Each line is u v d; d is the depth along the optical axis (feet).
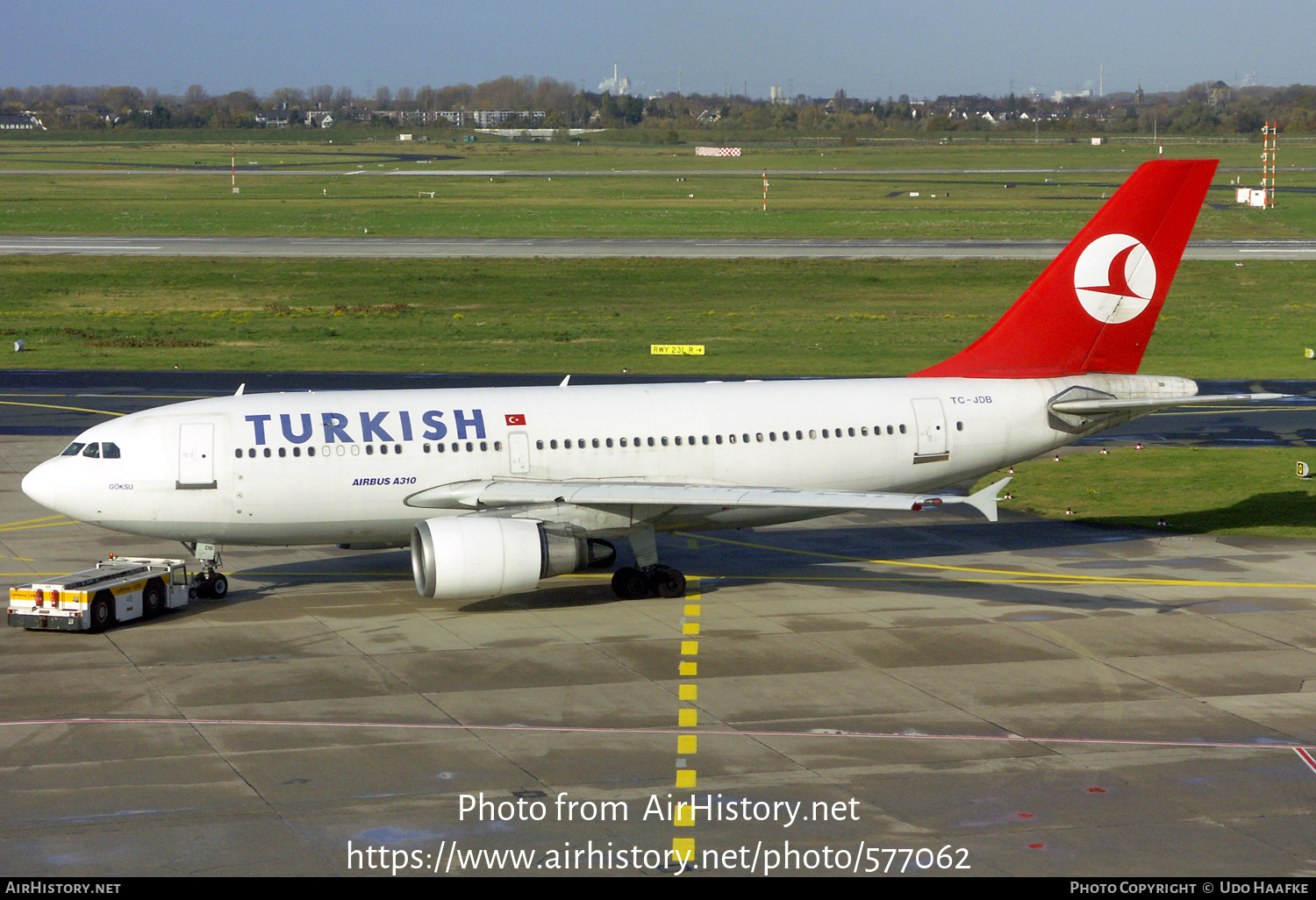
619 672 151.33
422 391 191.52
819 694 143.64
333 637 165.58
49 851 104.12
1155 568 204.44
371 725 133.49
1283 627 170.19
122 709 137.80
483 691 144.25
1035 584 194.59
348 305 531.50
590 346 442.91
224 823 109.70
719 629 169.78
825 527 238.68
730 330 473.26
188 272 618.85
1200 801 114.93
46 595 163.84
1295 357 421.18
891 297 552.00
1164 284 207.41
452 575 169.07
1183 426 327.26
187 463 176.65
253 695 142.72
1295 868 102.22
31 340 448.65
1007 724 134.31
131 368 403.34
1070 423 206.18
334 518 181.88
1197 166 202.18
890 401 199.62
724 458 191.72
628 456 188.75
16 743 127.65
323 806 113.29
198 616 175.52
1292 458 289.33
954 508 253.24
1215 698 142.20
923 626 170.91
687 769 121.90
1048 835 108.06
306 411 183.32
